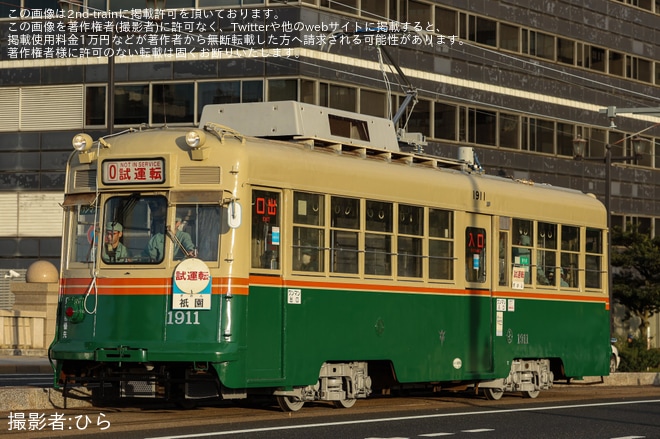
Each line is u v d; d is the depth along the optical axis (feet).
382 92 143.13
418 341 61.57
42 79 146.30
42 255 147.74
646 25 186.09
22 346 120.67
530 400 70.38
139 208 52.29
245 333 51.08
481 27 156.97
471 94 155.53
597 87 176.76
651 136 187.11
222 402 60.80
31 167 147.33
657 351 127.24
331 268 55.98
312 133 58.70
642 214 185.26
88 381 52.70
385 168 60.29
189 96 140.05
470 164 69.97
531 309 70.69
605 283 78.23
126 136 53.21
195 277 50.70
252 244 51.83
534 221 71.51
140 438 43.21
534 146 165.99
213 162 51.37
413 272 61.41
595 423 53.52
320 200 55.62
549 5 167.94
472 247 66.03
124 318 51.67
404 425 50.47
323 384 56.49
